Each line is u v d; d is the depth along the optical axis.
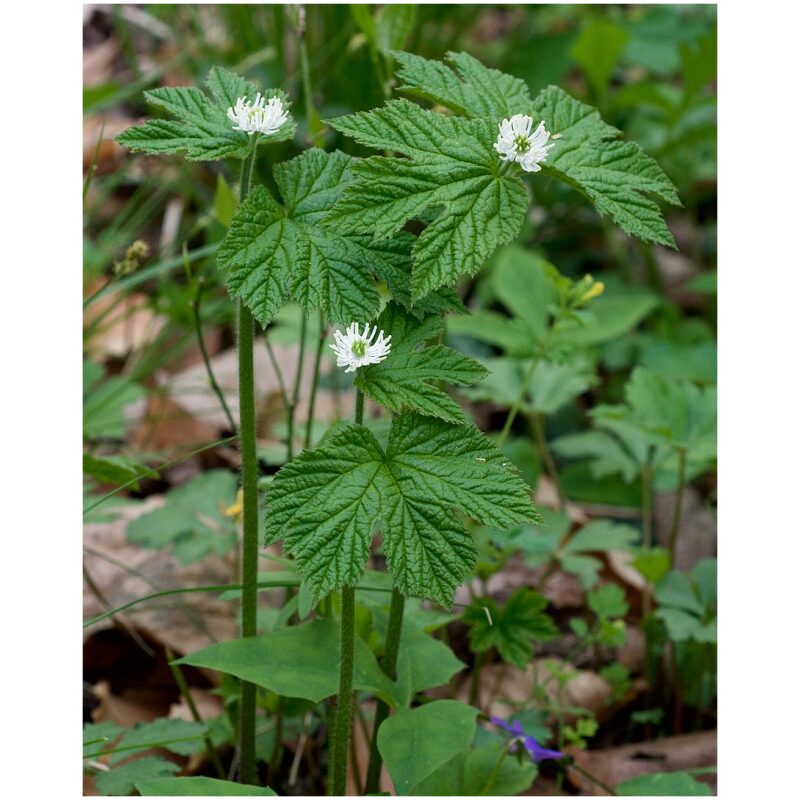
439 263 0.52
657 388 0.73
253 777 0.61
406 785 0.54
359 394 0.54
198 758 0.65
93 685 0.68
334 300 0.53
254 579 0.59
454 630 0.71
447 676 0.59
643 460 0.75
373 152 0.84
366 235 0.54
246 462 0.58
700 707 0.69
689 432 0.72
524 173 0.54
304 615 0.58
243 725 0.61
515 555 0.75
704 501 0.82
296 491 0.52
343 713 0.56
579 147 0.55
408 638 0.60
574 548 0.70
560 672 0.67
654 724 0.70
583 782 0.65
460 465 0.53
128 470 0.63
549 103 0.56
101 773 0.60
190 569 0.72
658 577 0.69
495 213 0.53
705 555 0.77
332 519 0.52
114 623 0.69
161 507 0.70
